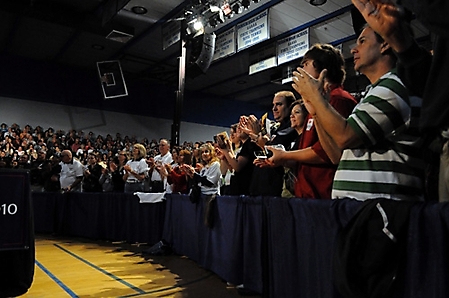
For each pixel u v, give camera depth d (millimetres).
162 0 6453
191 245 3383
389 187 1181
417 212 980
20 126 9578
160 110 11867
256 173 2275
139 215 4480
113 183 5430
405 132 1164
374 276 1034
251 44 6473
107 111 10945
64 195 5539
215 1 6059
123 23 7324
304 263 1504
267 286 1809
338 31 6824
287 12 6426
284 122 2371
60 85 10227
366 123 1138
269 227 1814
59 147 9234
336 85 1716
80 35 8289
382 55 1310
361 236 1090
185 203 3572
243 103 13414
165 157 4930
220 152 2572
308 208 1473
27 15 6480
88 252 3959
